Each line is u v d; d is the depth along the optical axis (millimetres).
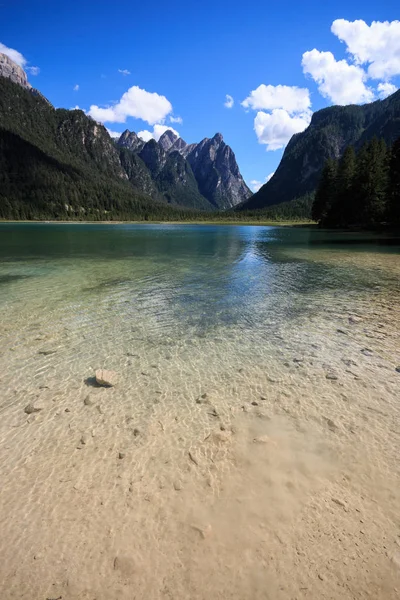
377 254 26859
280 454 4375
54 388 6145
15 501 3693
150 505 3627
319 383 6223
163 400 5715
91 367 6977
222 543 3193
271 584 2830
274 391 5957
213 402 5629
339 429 4871
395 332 8891
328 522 3396
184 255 26750
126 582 2859
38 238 48781
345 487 3844
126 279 16203
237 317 10273
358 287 14484
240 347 7977
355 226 65562
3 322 9750
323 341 8305
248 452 4426
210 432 4836
